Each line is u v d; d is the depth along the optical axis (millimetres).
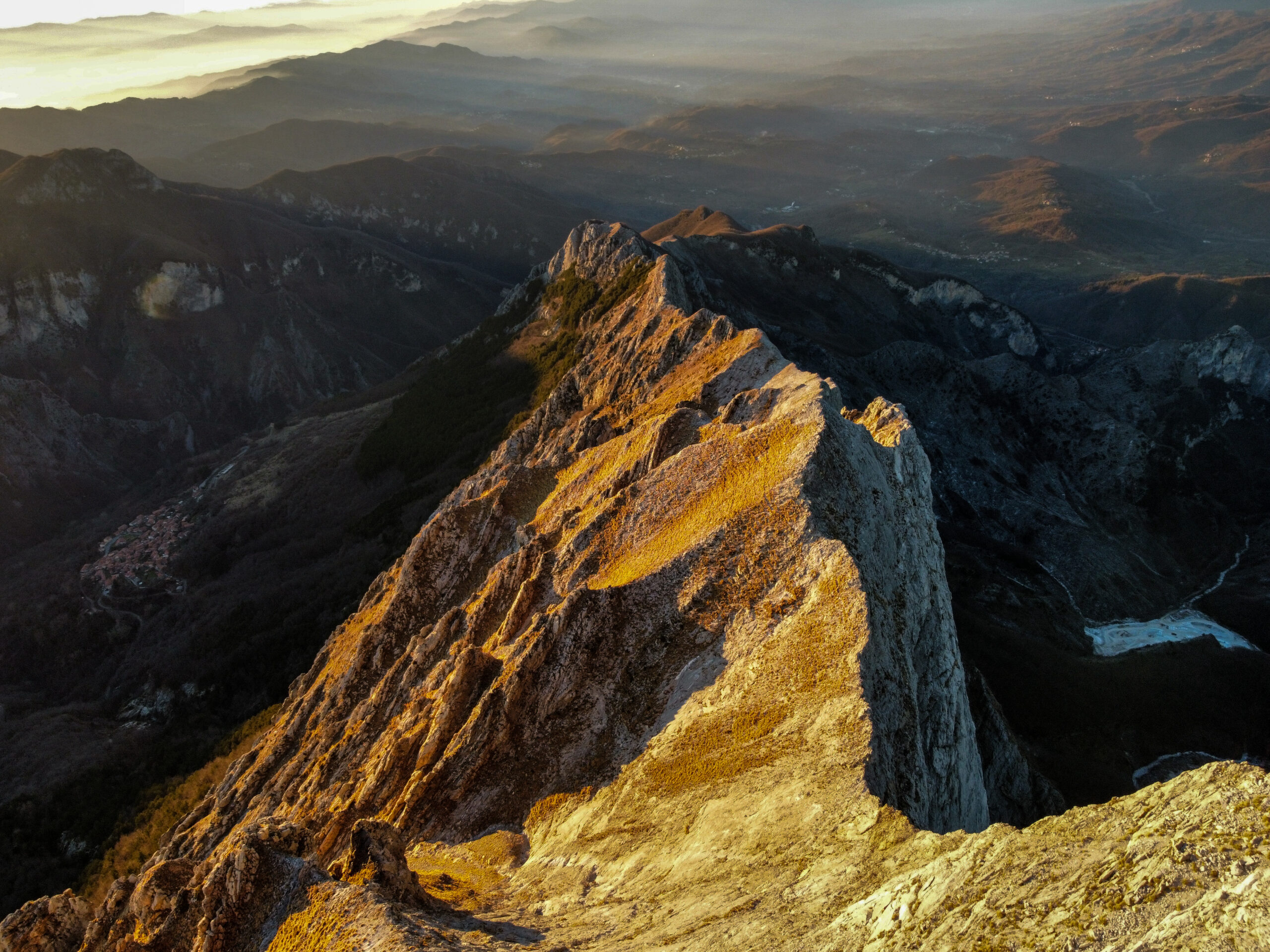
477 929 32844
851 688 36250
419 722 56875
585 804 43750
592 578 58500
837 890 26188
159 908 44969
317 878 37844
